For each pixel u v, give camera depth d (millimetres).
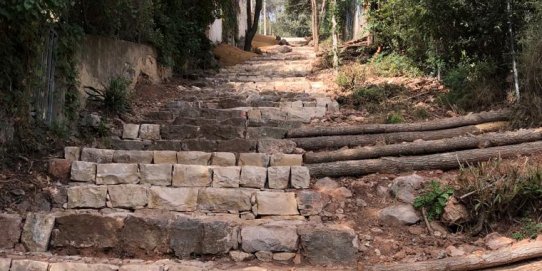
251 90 7391
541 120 4660
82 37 4902
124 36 6422
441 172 4164
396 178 3990
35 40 4055
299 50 14242
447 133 4797
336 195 3893
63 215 3443
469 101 5391
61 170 4066
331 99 6336
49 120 4414
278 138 5121
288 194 3793
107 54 5691
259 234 3338
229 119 5547
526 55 4707
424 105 5695
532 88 4758
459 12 5445
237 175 4055
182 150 4844
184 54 8438
